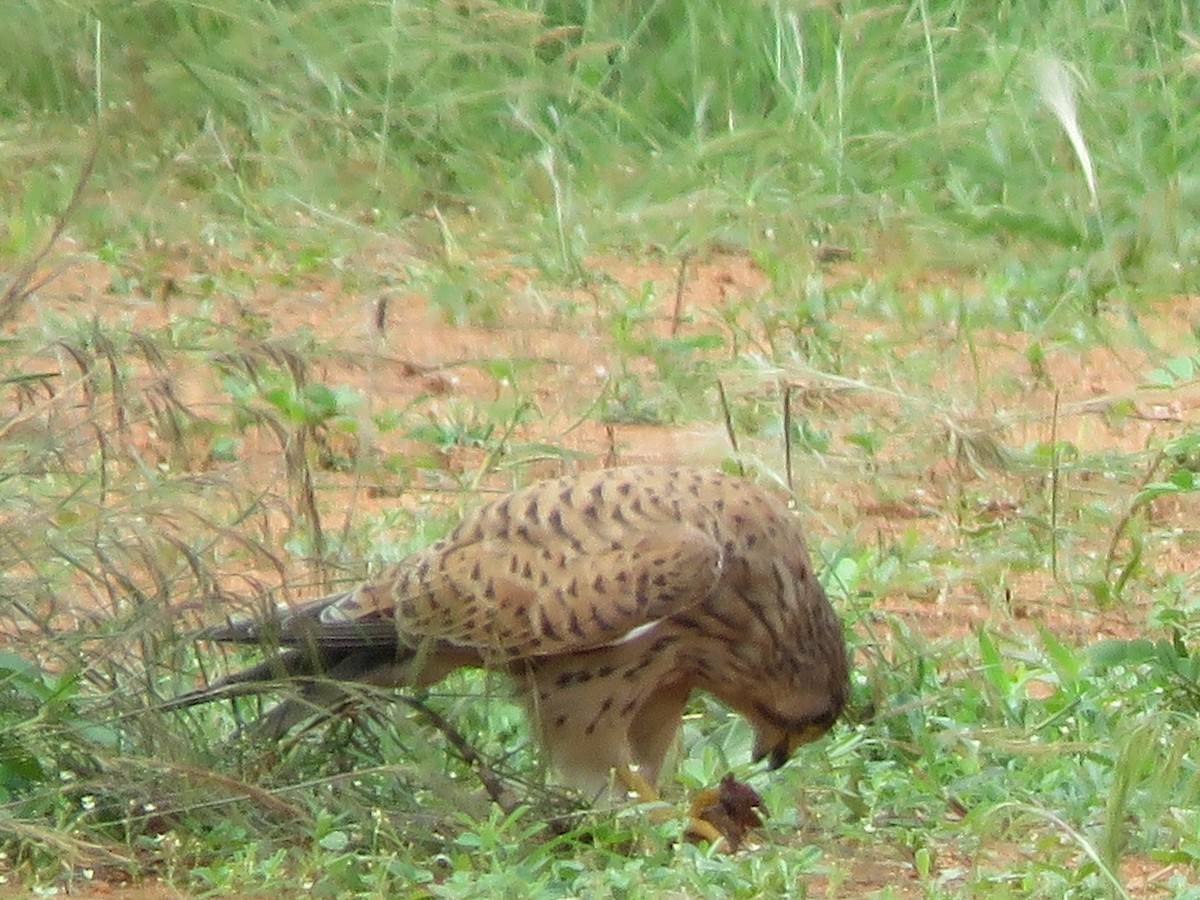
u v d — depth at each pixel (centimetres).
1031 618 1139
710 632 881
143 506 880
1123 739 854
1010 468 1309
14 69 1766
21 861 794
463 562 881
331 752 877
